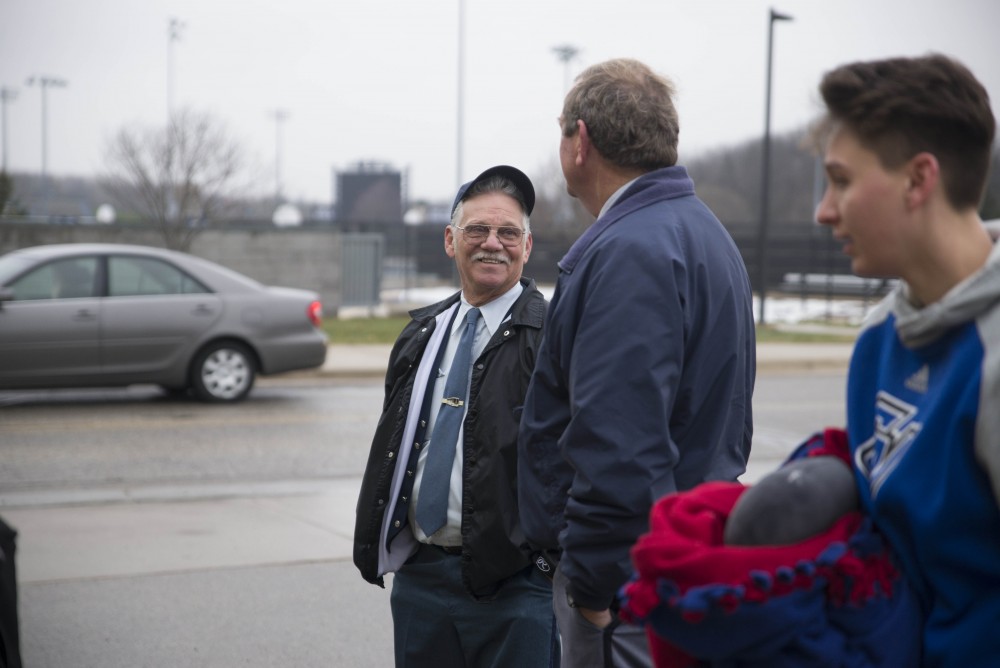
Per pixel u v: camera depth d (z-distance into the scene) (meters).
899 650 1.46
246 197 32.41
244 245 22.98
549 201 41.31
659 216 2.47
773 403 13.30
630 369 2.30
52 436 9.98
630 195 2.54
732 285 2.52
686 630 1.47
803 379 15.93
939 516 1.40
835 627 1.47
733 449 2.54
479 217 3.21
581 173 2.65
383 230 30.80
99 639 4.92
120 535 6.64
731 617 1.43
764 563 1.44
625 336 2.32
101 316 11.23
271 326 11.92
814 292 33.44
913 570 1.47
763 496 1.50
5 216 25.52
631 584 1.52
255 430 10.46
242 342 11.91
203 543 6.47
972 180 1.46
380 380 14.59
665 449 2.31
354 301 24.64
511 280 3.25
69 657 4.71
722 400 2.48
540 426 2.57
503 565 3.05
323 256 23.50
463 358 3.22
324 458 9.25
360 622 5.20
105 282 11.38
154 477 8.44
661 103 2.57
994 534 1.40
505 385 3.09
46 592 5.55
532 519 2.60
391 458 3.27
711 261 2.48
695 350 2.44
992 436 1.35
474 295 3.28
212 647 4.86
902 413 1.47
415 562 3.27
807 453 1.65
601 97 2.58
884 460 1.48
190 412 11.39
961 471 1.38
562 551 2.53
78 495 7.77
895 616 1.46
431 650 3.26
